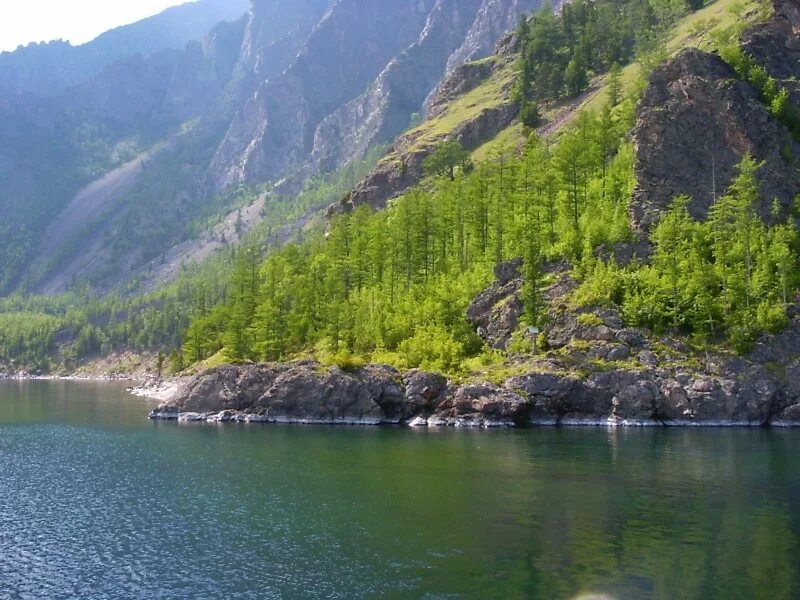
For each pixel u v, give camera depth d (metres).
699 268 120.88
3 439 105.81
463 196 173.25
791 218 132.25
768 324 115.00
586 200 151.75
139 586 45.66
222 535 55.19
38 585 46.06
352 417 118.81
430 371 120.50
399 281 162.88
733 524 54.34
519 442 94.06
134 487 71.81
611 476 71.88
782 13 164.25
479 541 51.78
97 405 166.62
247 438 102.25
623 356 114.69
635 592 41.75
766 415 108.75
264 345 151.38
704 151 142.62
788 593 41.25
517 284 135.00
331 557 49.53
